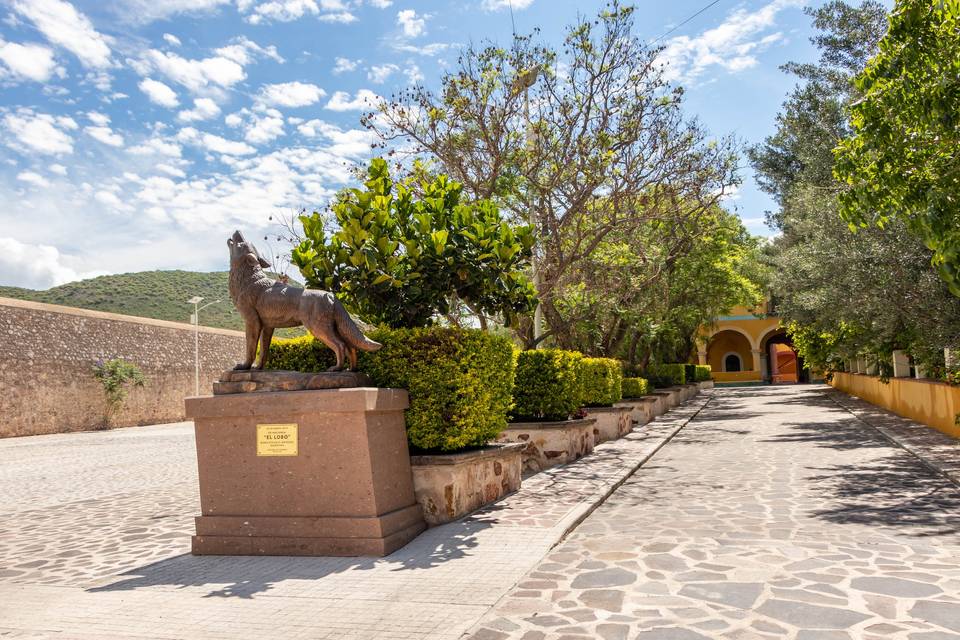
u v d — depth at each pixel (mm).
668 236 19562
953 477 8477
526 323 15562
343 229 7473
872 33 16062
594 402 14508
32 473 13391
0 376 22875
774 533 5938
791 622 3764
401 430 6559
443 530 6340
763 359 48844
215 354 36375
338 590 4652
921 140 6684
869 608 3963
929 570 4715
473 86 13219
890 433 13797
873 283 11594
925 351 14469
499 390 7785
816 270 13258
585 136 13688
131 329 29750
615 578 4699
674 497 8000
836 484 8500
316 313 6219
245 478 6074
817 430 15891
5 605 4594
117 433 25094
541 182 14180
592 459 11320
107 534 7266
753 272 29906
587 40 13438
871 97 6770
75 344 26391
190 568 5535
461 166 13492
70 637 3906
